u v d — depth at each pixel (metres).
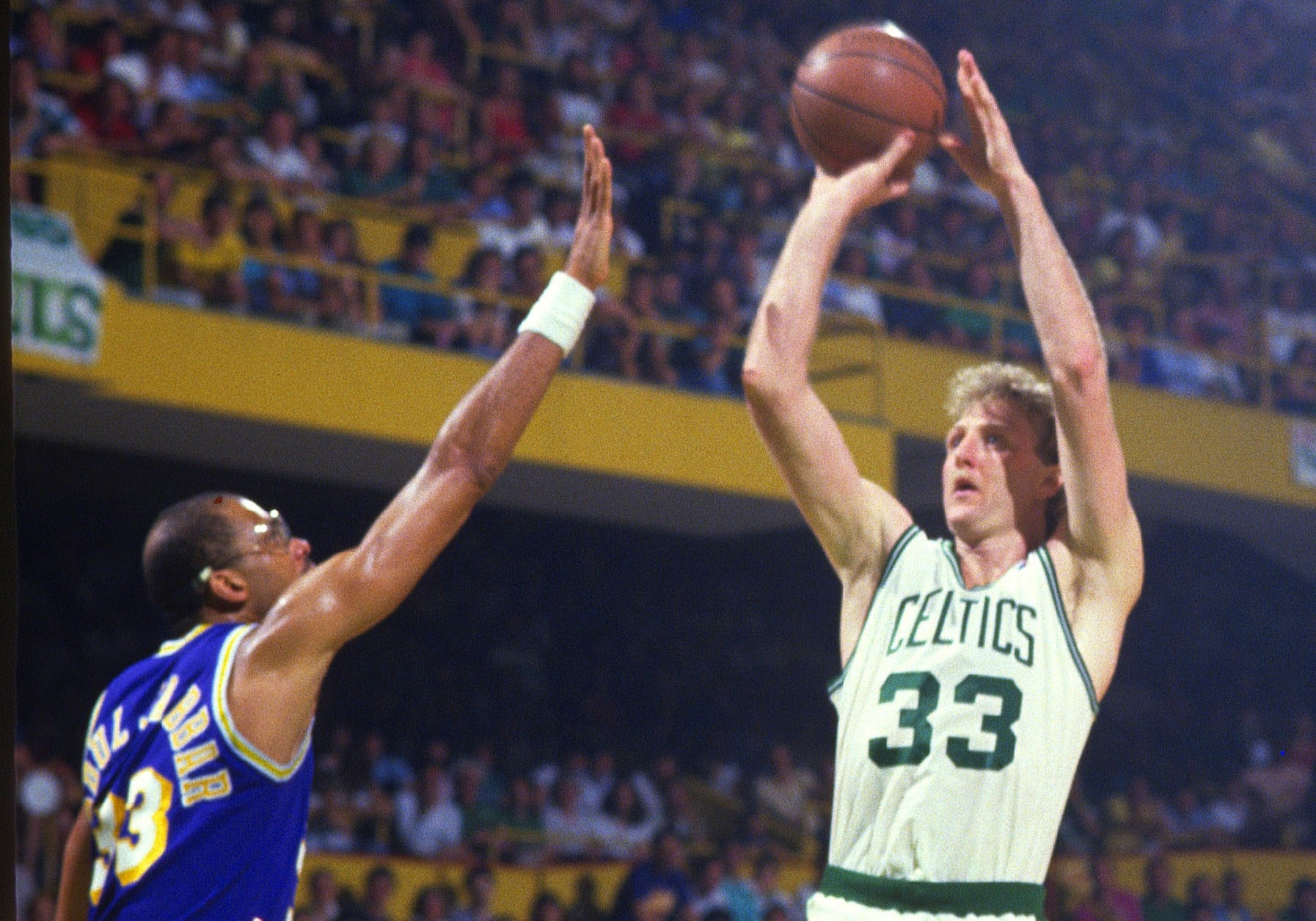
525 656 14.14
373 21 14.11
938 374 13.62
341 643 2.57
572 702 13.95
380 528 2.57
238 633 2.61
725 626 15.17
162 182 10.83
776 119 15.45
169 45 12.00
